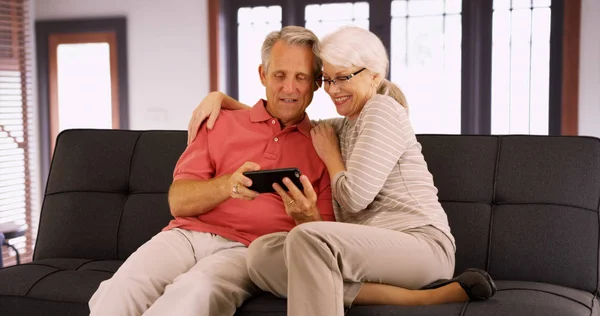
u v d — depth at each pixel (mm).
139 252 1956
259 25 5289
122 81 5590
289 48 2096
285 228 2092
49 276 2162
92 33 5645
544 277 2096
